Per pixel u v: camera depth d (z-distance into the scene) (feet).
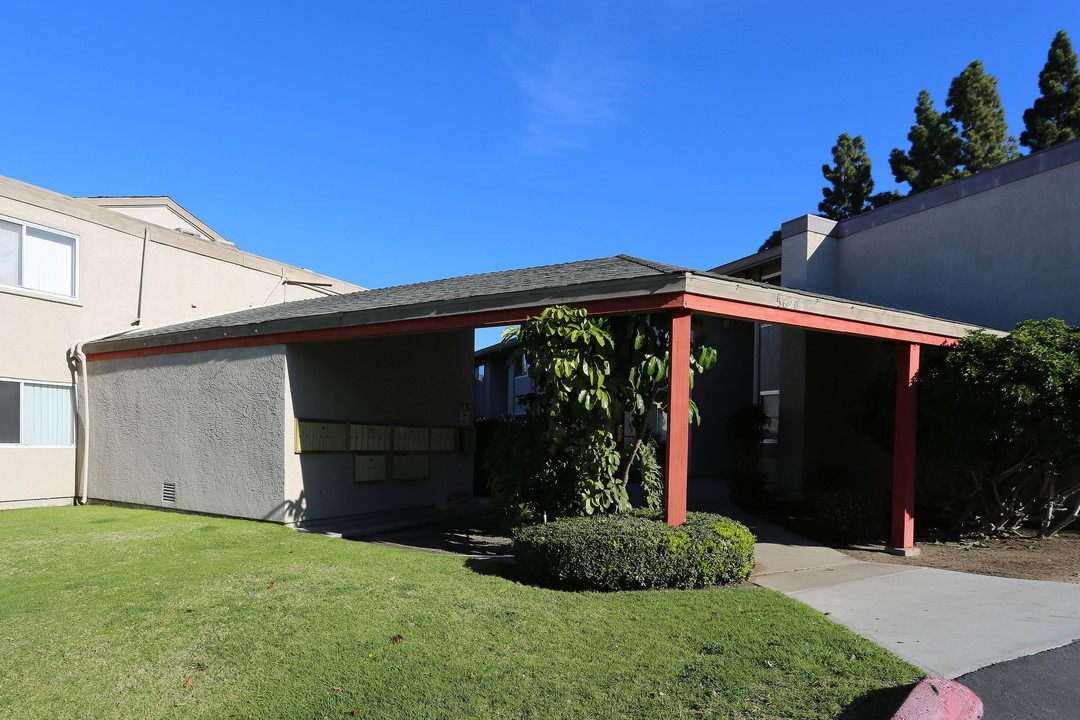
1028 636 15.16
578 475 24.12
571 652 14.05
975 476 29.86
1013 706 11.55
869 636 15.15
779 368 46.52
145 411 37.17
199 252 48.32
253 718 11.34
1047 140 74.74
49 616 16.57
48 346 38.70
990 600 18.51
